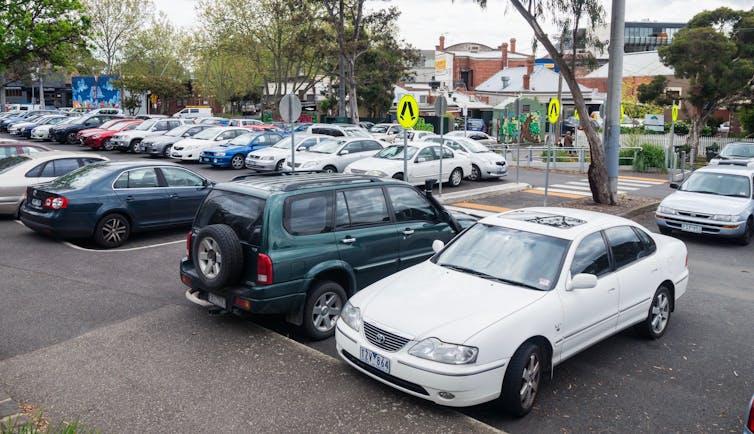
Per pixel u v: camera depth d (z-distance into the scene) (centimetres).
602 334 600
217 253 623
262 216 622
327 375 565
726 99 3381
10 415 473
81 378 551
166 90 5447
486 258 606
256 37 4478
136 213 1127
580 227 622
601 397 549
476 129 4866
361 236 699
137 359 594
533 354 511
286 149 2170
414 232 764
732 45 3203
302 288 640
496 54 7375
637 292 643
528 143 4569
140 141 2816
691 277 997
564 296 548
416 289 561
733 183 1327
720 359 644
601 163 1625
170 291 825
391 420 484
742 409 532
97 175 1110
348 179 726
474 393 472
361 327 532
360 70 4578
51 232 1052
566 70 1583
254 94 6812
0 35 2047
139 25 5094
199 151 2466
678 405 536
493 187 1969
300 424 477
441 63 6094
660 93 3528
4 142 1564
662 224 1305
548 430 490
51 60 2270
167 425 473
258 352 615
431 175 1861
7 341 637
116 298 789
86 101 5475
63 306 753
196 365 582
